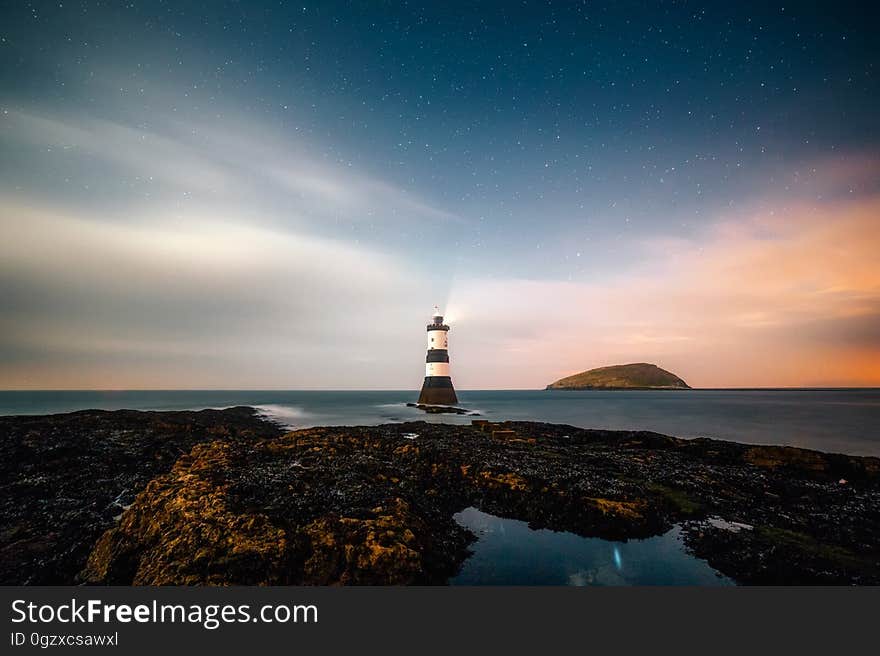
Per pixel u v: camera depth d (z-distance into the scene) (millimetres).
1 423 35188
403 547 13195
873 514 19266
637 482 22906
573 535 17594
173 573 11945
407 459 27625
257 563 12227
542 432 40781
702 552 15938
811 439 49406
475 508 20750
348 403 129000
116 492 21625
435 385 85750
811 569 14328
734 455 29734
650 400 150375
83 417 38781
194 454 23891
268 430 48719
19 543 15820
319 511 15242
